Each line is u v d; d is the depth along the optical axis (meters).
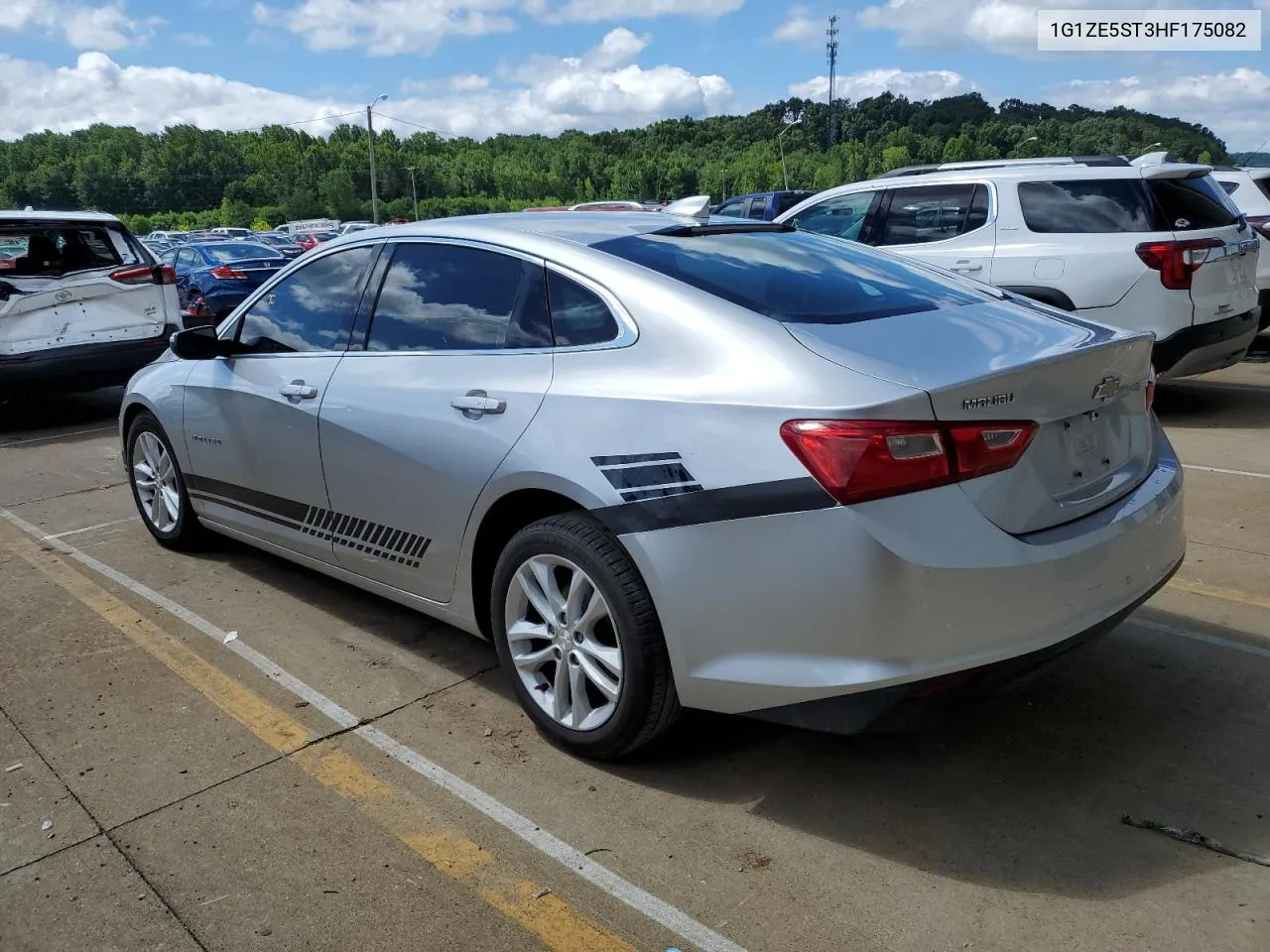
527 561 3.16
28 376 8.62
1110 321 7.31
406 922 2.48
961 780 3.03
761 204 22.91
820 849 2.72
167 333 9.49
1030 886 2.55
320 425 3.86
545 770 3.14
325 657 3.97
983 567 2.53
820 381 2.63
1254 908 2.45
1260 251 9.52
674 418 2.79
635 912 2.50
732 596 2.67
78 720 3.50
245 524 4.55
